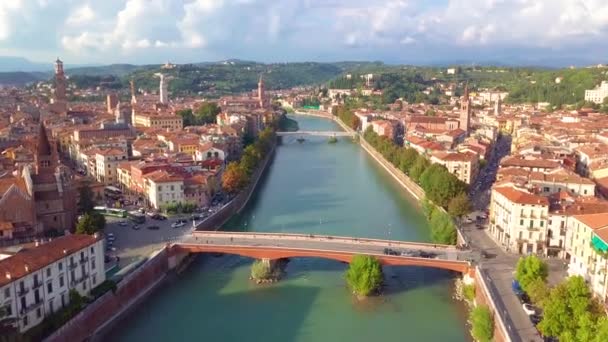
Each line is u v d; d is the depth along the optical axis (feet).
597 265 500.33
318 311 545.44
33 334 437.58
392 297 574.15
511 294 516.32
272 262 631.15
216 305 561.84
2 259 467.52
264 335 500.33
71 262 500.74
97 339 493.77
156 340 493.77
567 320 410.11
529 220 636.48
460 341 484.74
